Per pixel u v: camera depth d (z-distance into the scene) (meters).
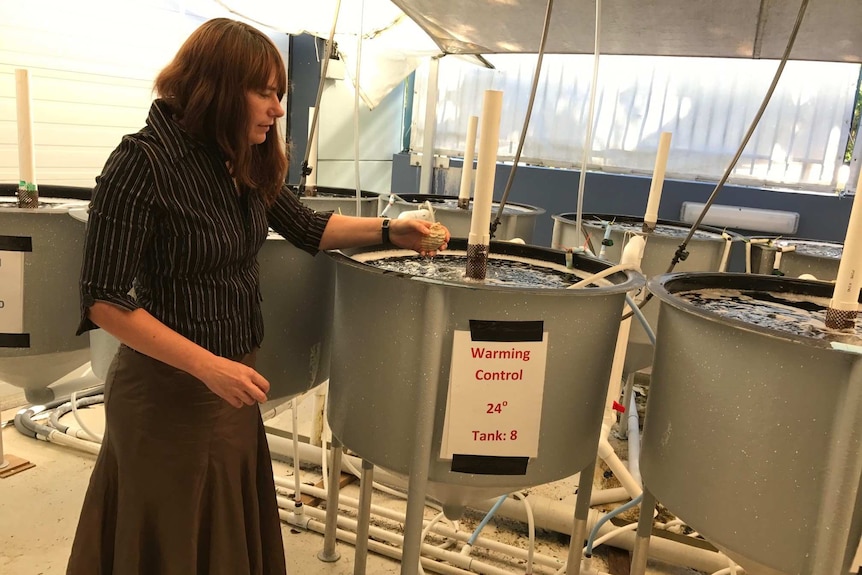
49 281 1.63
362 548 1.58
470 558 1.72
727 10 1.72
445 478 1.12
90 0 2.43
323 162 3.40
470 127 2.17
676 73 2.95
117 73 2.57
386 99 3.63
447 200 2.61
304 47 3.23
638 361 1.90
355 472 2.03
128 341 0.97
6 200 1.86
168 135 1.01
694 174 3.03
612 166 3.13
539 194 3.09
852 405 0.83
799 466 0.90
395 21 2.33
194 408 1.10
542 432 1.13
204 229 1.03
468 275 1.23
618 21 1.89
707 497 0.99
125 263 0.96
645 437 1.18
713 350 0.98
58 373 1.77
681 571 1.80
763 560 0.94
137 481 1.11
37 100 2.31
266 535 1.30
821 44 1.93
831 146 2.82
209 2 2.88
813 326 1.09
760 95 2.86
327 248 1.33
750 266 2.02
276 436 2.25
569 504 1.90
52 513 1.85
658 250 1.93
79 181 2.51
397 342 1.12
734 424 0.95
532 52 2.39
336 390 1.27
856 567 0.92
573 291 1.05
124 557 1.13
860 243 1.02
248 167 1.08
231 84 1.01
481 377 1.07
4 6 2.17
